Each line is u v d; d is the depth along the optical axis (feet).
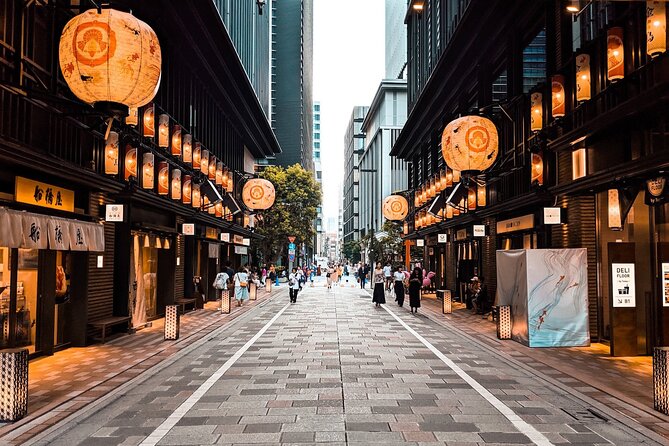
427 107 98.37
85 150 38.52
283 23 284.82
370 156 291.17
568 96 43.96
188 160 65.10
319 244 521.65
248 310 70.08
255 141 127.24
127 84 23.40
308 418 21.01
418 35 119.14
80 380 27.86
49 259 35.70
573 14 46.68
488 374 29.60
